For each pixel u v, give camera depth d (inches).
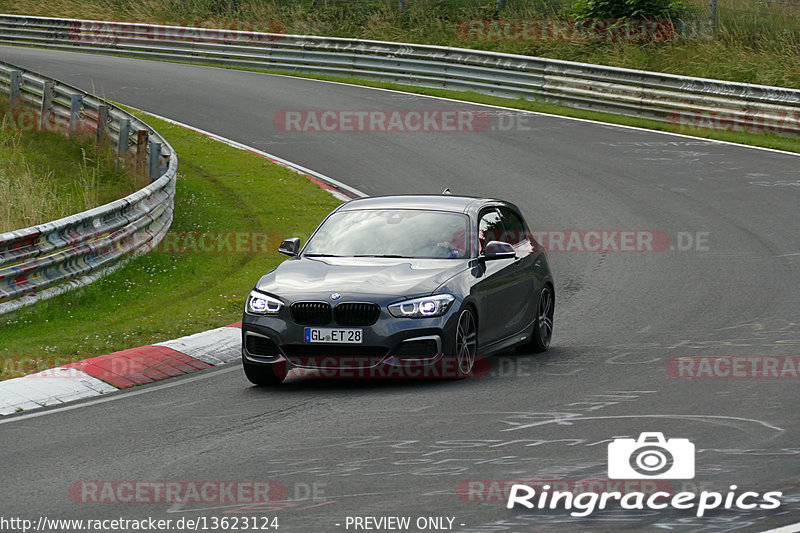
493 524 848.9
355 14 5590.6
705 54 4473.4
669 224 2588.6
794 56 4357.8
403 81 4655.5
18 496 953.5
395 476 979.3
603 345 1617.9
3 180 2549.2
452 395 1311.5
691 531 828.0
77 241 1999.3
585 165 3262.8
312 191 2955.2
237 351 1625.2
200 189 2957.7
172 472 1013.8
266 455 1063.6
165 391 1390.3
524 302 1574.8
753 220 2596.0
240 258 2326.5
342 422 1190.3
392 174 3176.7
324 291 1362.0
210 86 4559.5
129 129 2999.5
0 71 3730.3
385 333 1336.1
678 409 1213.1
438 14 5413.4
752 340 1600.6
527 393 1312.7
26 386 1398.9
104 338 1674.5
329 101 4276.6
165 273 2187.5
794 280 2041.1
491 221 1594.5
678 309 1855.3
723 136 3646.7
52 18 5708.7
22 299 1873.8
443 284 1389.0
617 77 4018.2
